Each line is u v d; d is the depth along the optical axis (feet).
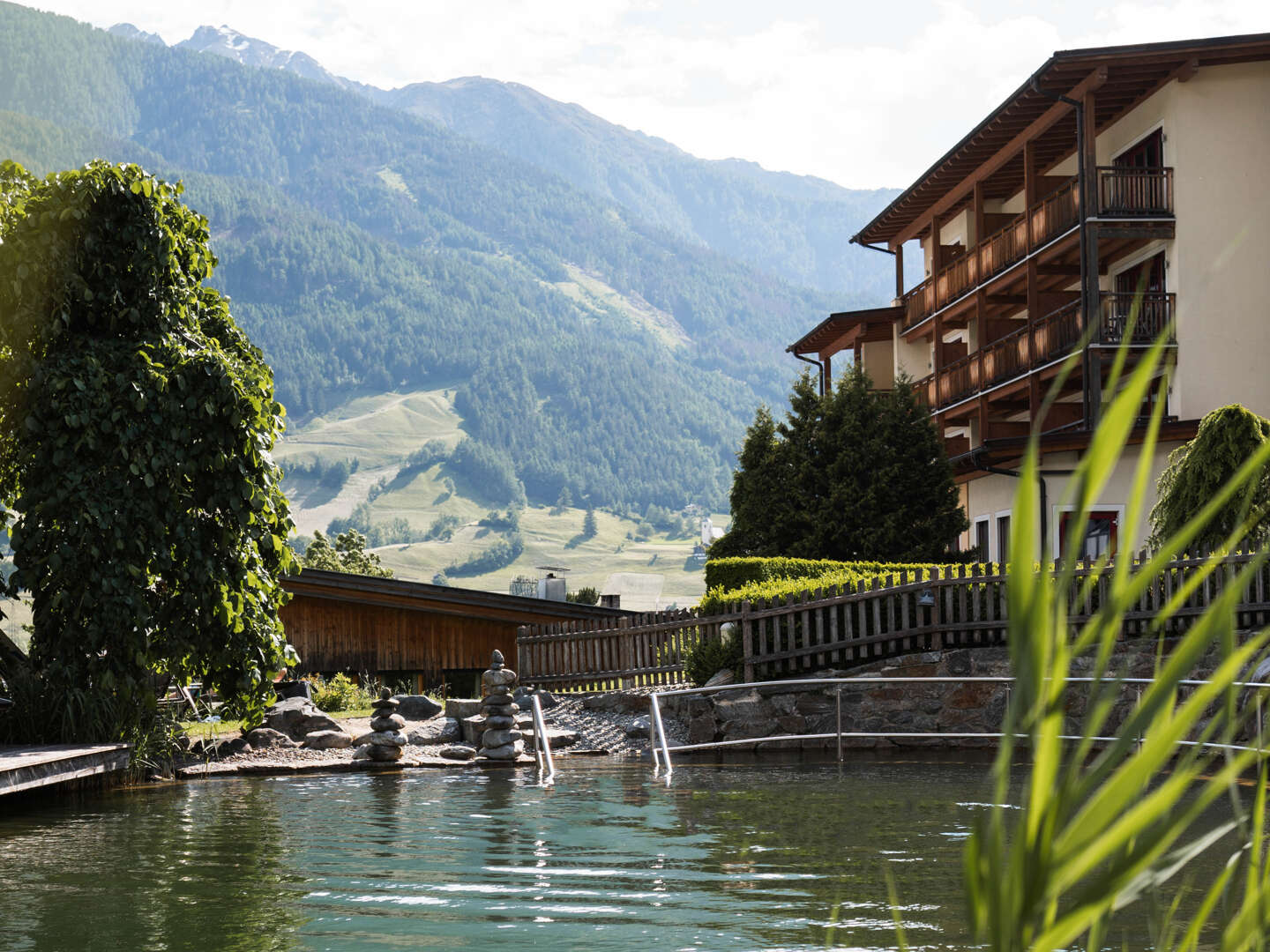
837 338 139.54
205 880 24.86
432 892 23.34
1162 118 86.48
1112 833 2.40
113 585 41.22
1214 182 84.53
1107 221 85.20
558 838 29.66
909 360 130.21
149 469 42.55
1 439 43.52
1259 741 2.63
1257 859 2.81
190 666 45.50
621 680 67.36
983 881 2.44
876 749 52.75
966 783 39.99
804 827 30.83
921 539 85.97
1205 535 55.77
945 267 115.55
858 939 19.12
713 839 29.14
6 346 42.60
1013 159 105.40
